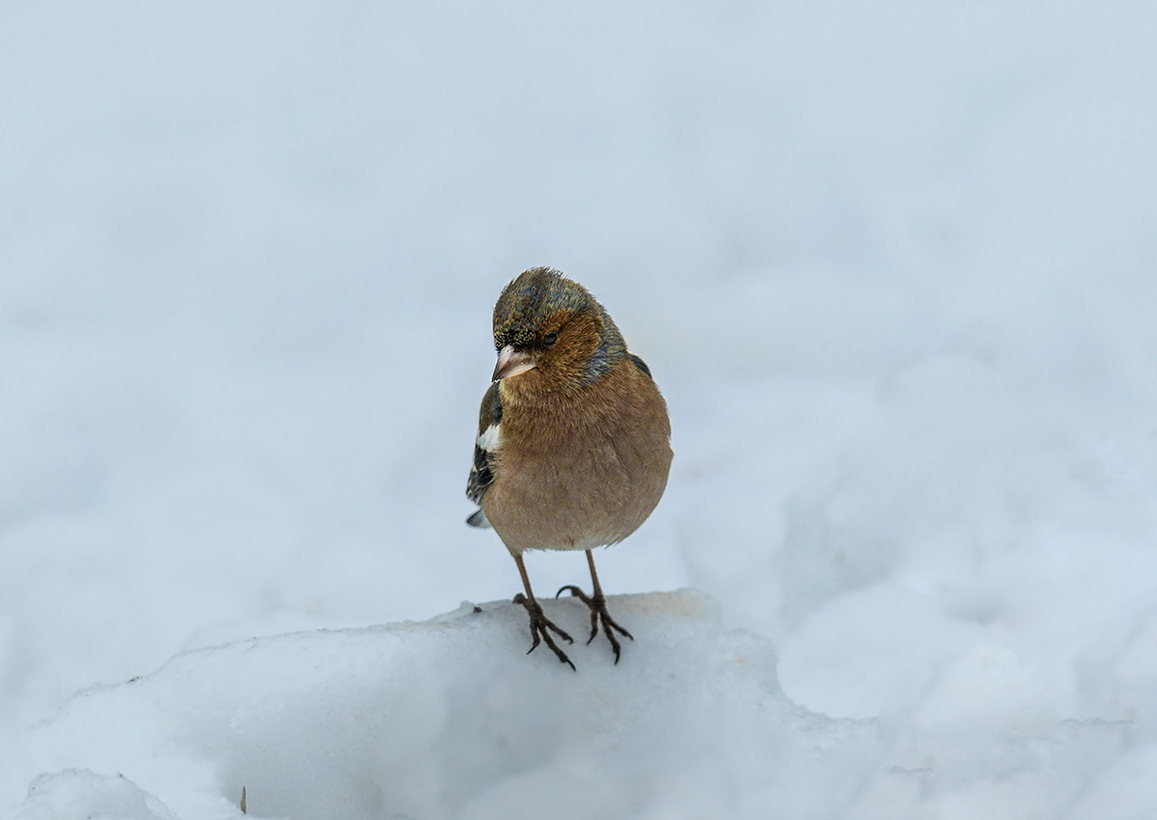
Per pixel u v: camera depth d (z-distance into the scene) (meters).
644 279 14.21
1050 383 10.51
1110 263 12.71
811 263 14.19
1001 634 8.47
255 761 6.58
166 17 21.02
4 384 12.80
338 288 14.67
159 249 15.22
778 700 7.00
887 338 12.77
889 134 16.28
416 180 16.61
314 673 6.81
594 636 7.36
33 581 10.05
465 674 7.01
